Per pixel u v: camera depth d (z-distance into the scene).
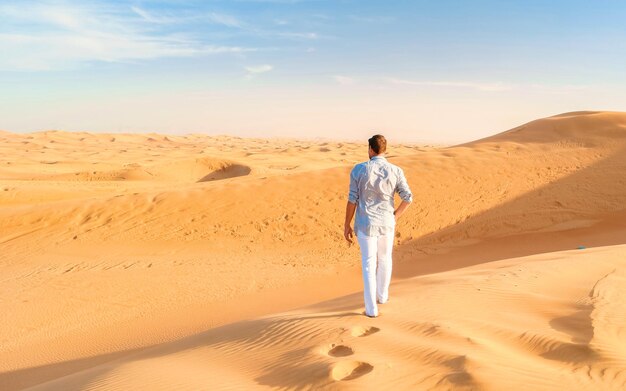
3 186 32.44
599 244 15.34
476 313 5.39
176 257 16.12
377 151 5.32
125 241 17.55
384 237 5.37
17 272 14.65
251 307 11.09
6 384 7.38
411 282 7.72
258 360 4.48
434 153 27.33
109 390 4.07
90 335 9.68
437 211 19.31
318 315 5.57
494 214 18.89
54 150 100.56
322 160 70.06
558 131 30.42
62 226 18.84
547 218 18.31
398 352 4.25
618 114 31.12
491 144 29.30
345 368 4.01
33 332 10.00
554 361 4.12
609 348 4.21
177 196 21.09
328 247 17.08
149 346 8.73
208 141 178.12
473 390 3.49
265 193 21.31
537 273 7.27
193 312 10.89
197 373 4.30
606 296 5.92
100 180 46.34
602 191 19.98
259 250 16.92
